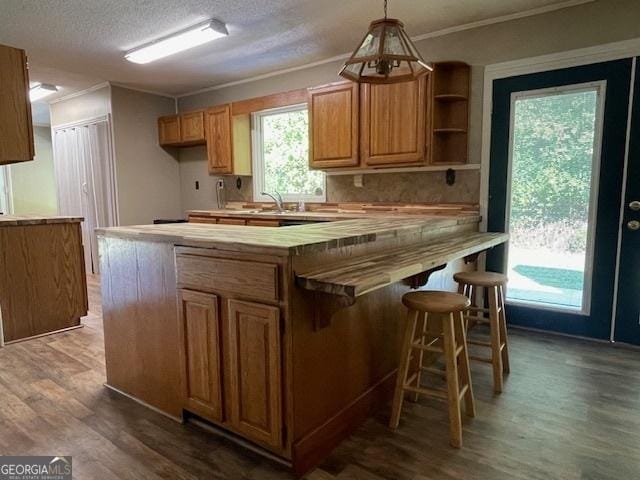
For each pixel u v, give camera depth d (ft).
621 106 9.25
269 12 10.16
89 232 18.39
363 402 6.64
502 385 7.63
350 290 4.55
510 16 10.37
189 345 6.20
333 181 14.16
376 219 9.55
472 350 9.49
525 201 10.68
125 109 16.84
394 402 6.45
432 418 6.73
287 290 5.04
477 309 8.30
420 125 10.90
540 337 10.23
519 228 10.82
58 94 18.08
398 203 12.68
